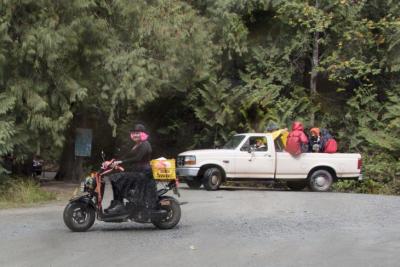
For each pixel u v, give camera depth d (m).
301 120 23.62
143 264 7.64
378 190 20.98
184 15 19.70
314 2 24.56
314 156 19.56
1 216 12.24
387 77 24.27
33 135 16.11
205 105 24.20
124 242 9.19
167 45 18.77
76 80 17.06
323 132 20.72
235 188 21.05
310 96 24.34
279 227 10.62
